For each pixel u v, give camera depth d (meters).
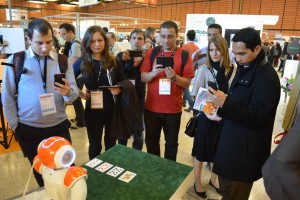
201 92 1.66
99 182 1.02
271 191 0.76
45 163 0.73
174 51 2.10
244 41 1.17
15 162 2.68
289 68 4.05
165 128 2.17
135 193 0.96
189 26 5.80
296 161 0.68
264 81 1.17
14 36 3.58
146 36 3.99
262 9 13.23
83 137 3.41
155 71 1.99
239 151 1.27
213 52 1.85
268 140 1.27
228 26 5.56
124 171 1.10
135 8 19.55
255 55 1.21
